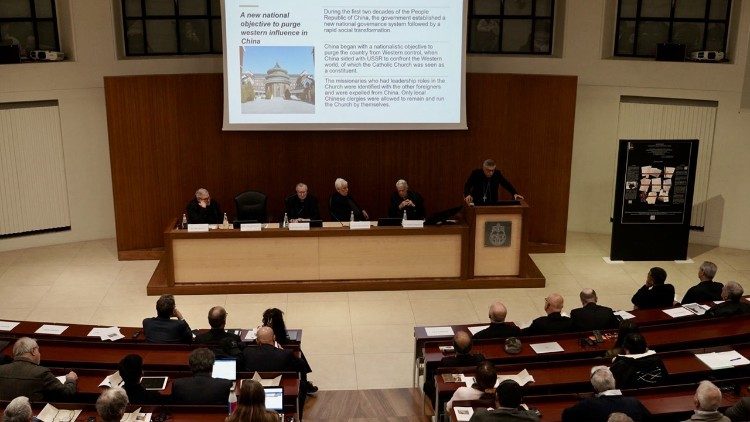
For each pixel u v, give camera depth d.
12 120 10.74
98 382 6.02
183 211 11.12
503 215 9.81
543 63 11.39
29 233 11.26
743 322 7.15
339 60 10.53
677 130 11.27
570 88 10.81
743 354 6.42
